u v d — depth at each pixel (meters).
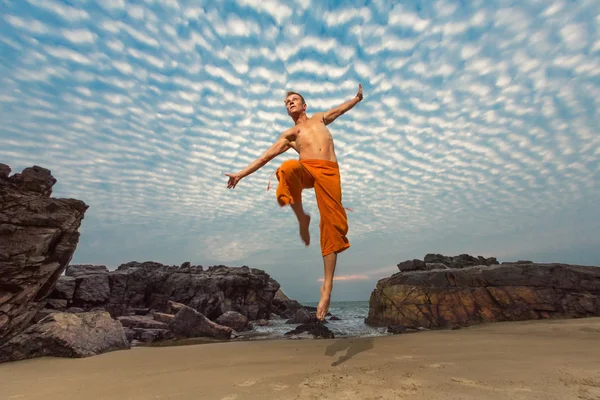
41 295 8.29
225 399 2.20
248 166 3.09
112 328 6.41
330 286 2.63
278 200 2.52
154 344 9.60
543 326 7.75
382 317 14.62
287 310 27.66
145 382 2.91
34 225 7.71
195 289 19.42
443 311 12.52
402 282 14.22
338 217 2.82
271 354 4.18
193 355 4.53
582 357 3.27
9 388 3.03
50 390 2.88
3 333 6.77
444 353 3.76
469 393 2.16
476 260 17.22
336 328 14.09
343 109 3.78
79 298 15.13
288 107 3.78
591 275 12.13
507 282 12.57
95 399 2.46
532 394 2.12
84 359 4.82
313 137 3.25
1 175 7.81
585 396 2.07
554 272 12.52
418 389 2.27
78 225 9.21
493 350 3.88
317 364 3.30
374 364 3.17
